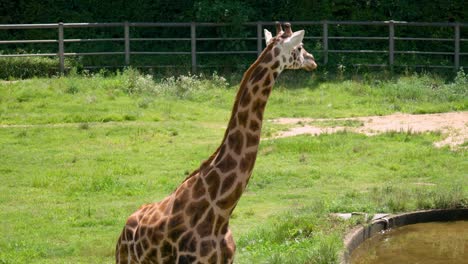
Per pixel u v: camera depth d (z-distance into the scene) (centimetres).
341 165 2130
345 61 3616
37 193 1880
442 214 1667
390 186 1872
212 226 982
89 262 1396
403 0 4059
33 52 3734
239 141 991
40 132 2466
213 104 2917
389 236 1575
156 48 3897
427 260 1429
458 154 2216
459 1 4059
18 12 3912
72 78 3172
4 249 1463
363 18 4019
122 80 3128
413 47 3991
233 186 983
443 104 2920
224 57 3772
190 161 2170
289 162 2162
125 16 4006
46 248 1463
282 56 987
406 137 2388
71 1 3988
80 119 2642
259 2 3975
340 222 1552
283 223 1523
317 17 3962
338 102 2967
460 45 4025
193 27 3528
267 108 2869
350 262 1378
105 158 2192
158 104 2869
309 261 1305
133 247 1019
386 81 3288
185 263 970
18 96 2897
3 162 2141
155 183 1953
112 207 1750
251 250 1405
